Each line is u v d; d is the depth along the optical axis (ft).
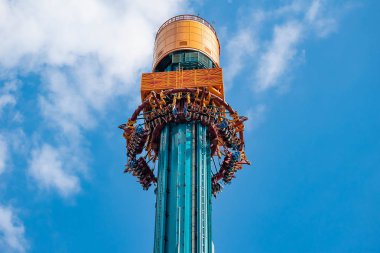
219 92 230.48
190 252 185.98
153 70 254.68
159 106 224.33
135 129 223.92
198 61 248.52
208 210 198.29
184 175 203.92
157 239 191.21
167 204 199.11
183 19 265.54
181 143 213.05
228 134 223.30
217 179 230.07
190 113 219.20
